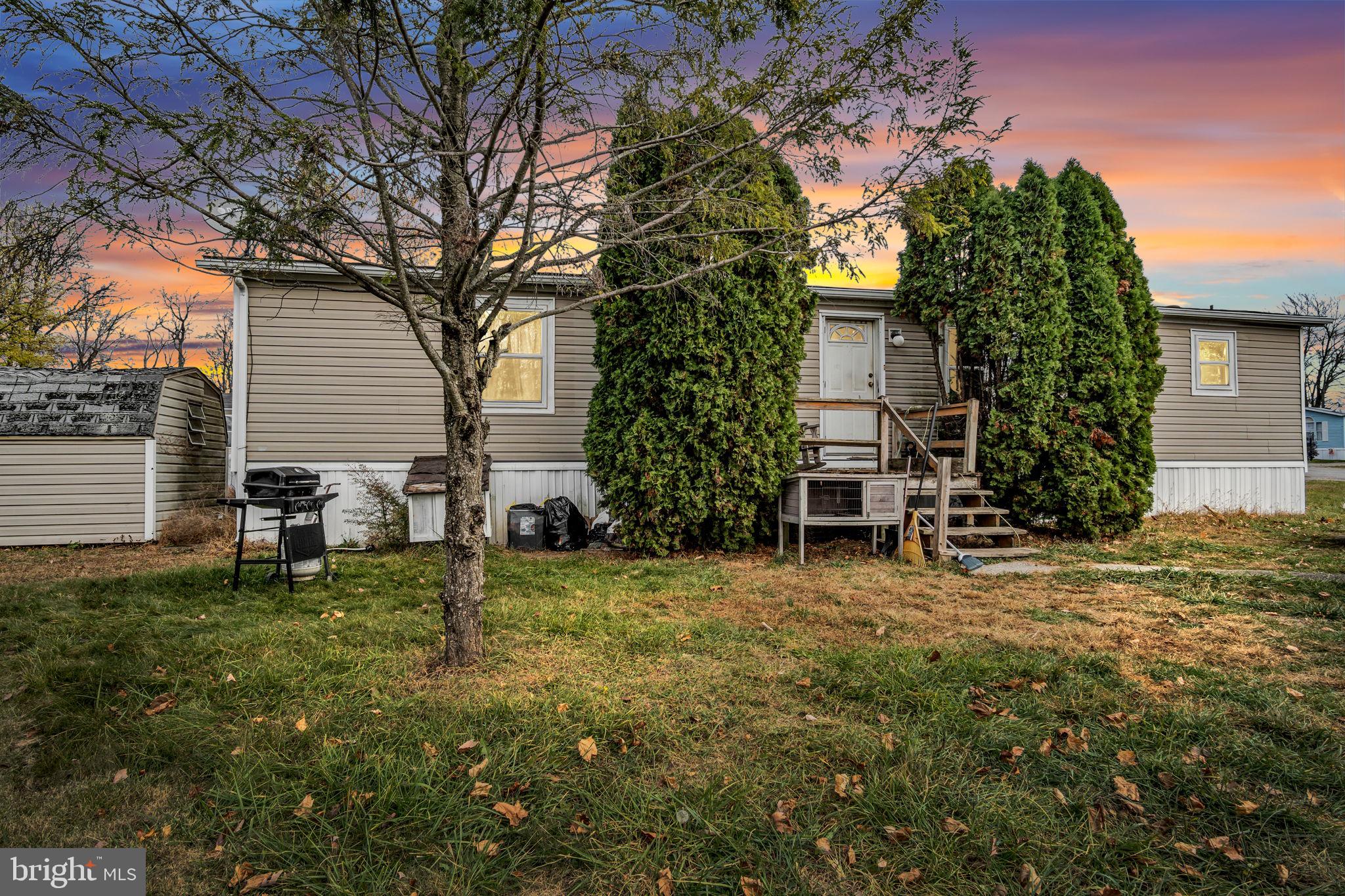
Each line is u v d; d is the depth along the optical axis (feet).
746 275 27.20
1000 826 8.16
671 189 17.37
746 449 26.40
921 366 37.19
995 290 30.32
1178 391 41.45
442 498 27.58
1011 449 30.55
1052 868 7.47
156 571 23.68
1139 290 32.60
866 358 36.52
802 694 12.14
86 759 9.81
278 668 13.05
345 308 30.50
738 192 17.71
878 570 23.91
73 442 31.96
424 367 31.22
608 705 11.48
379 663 13.53
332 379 30.37
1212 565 24.91
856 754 9.83
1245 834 8.11
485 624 16.17
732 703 11.74
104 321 84.74
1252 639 15.39
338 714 11.18
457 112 12.32
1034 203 30.55
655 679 12.82
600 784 9.14
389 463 30.78
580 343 32.91
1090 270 31.24
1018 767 9.52
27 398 32.55
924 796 8.71
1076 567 24.29
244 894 7.17
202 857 7.79
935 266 32.50
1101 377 30.63
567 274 16.44
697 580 22.11
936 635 15.64
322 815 8.45
